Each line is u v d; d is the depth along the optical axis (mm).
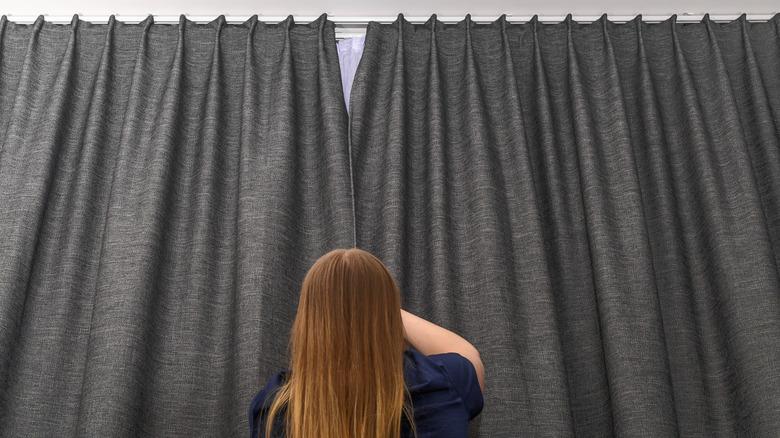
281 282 2201
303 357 1258
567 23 2670
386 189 2342
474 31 2695
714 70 2588
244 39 2645
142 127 2428
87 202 2340
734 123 2449
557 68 2631
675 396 2205
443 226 2303
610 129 2467
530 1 2771
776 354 2084
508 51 2604
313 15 2750
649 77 2568
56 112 2402
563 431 2047
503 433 2045
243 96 2477
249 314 2119
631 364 2076
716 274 2262
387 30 2674
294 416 1210
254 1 2748
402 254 2258
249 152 2369
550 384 2100
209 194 2365
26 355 2164
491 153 2443
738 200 2334
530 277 2240
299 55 2615
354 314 1273
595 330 2252
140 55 2531
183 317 2225
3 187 2295
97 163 2396
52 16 2686
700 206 2371
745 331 2137
